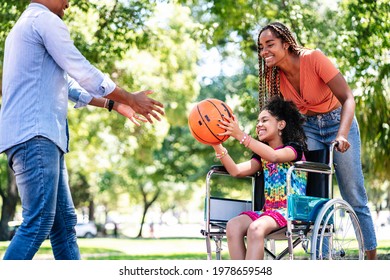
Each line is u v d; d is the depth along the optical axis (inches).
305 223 264.2
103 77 247.3
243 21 732.0
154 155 1488.7
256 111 811.4
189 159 1523.1
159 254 658.8
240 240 263.4
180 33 962.1
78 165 1381.6
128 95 251.9
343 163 311.9
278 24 299.1
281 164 278.4
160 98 1074.7
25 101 239.3
